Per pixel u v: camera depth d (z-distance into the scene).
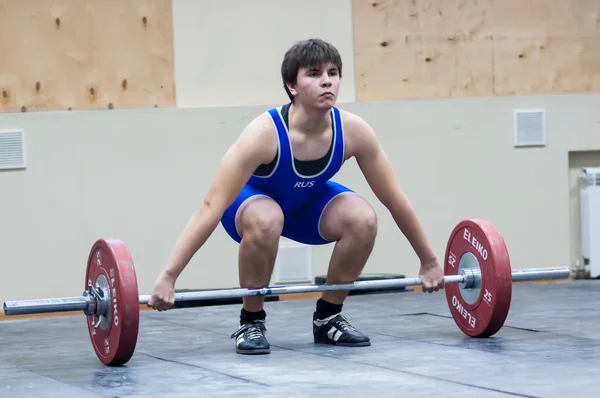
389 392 3.55
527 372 3.93
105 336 4.43
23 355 5.09
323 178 4.68
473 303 5.03
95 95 8.03
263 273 4.65
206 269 8.19
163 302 4.38
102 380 4.03
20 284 7.83
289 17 8.44
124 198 8.04
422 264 4.91
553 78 9.10
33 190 7.85
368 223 4.66
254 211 4.51
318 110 4.42
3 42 7.81
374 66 8.66
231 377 4.01
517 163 8.95
